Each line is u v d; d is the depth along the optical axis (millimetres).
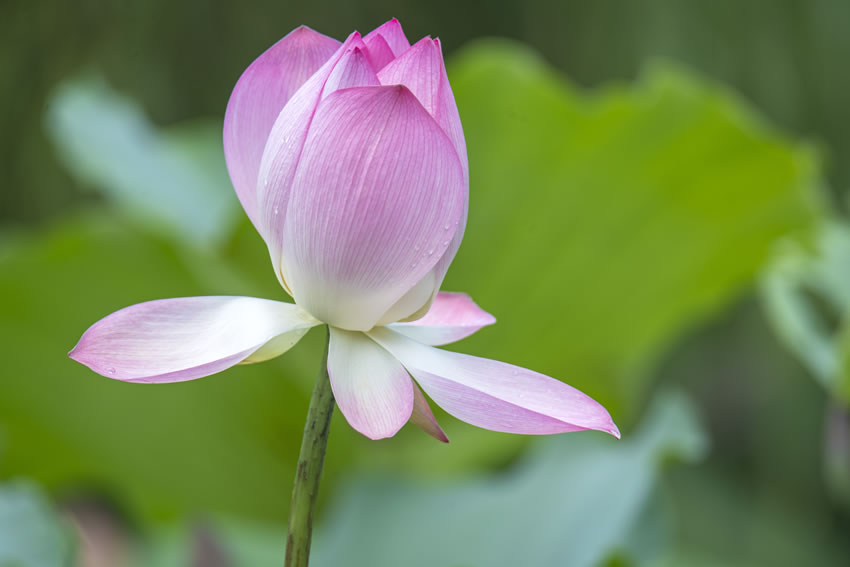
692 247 3016
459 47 4746
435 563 2123
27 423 2961
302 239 1608
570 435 2459
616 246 3002
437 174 1599
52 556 1872
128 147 3635
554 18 4582
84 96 3764
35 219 4223
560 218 2953
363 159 1597
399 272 1608
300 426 2990
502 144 2918
